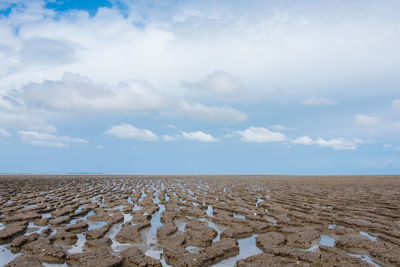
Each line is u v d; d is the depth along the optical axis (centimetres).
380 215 1416
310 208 1542
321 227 1121
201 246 852
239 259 742
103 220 1194
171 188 2705
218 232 1029
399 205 1714
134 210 1435
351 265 695
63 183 3238
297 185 3186
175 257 733
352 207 1575
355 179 4791
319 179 4678
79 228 1033
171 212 1344
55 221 1143
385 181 4222
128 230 973
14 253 772
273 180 4256
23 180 3672
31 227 1072
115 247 823
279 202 1769
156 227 1082
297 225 1134
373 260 759
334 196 2103
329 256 744
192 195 2139
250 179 4575
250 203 1723
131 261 705
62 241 878
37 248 773
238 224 1121
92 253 745
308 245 881
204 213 1334
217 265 709
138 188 2686
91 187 2747
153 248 823
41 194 2081
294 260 729
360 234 1032
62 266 687
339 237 946
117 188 2672
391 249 822
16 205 1555
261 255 746
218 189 2611
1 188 2516
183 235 925
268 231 1054
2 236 894
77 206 1527
